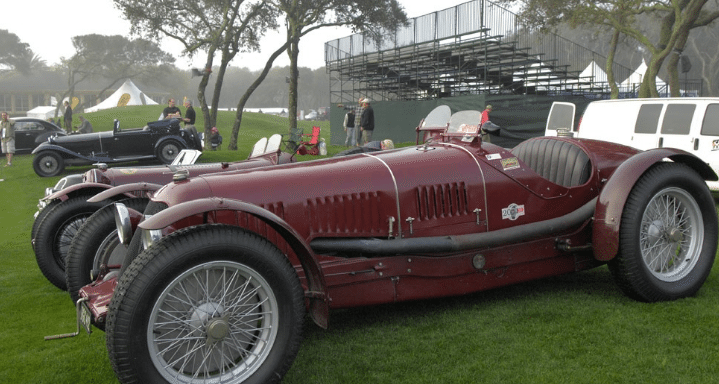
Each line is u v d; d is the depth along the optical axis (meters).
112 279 3.39
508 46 19.08
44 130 21.06
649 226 3.92
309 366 3.12
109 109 46.62
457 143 4.10
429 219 3.68
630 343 3.20
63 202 5.08
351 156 4.00
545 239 3.98
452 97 18.44
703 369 2.85
